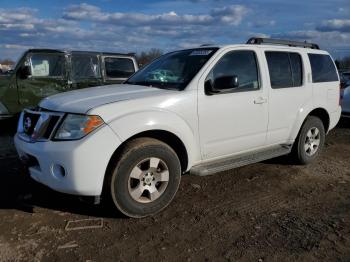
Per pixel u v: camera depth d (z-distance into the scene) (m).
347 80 12.14
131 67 10.30
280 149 5.56
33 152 3.89
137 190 4.00
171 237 3.68
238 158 5.00
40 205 4.36
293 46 6.07
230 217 4.14
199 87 4.48
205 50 4.94
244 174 5.63
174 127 4.19
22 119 4.48
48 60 8.98
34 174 4.03
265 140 5.35
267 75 5.29
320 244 3.56
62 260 3.26
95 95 4.22
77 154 3.63
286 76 5.63
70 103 4.00
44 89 8.98
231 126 4.81
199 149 4.54
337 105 6.60
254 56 5.22
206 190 4.95
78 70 9.36
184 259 3.31
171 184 4.21
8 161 6.17
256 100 5.07
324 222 4.04
